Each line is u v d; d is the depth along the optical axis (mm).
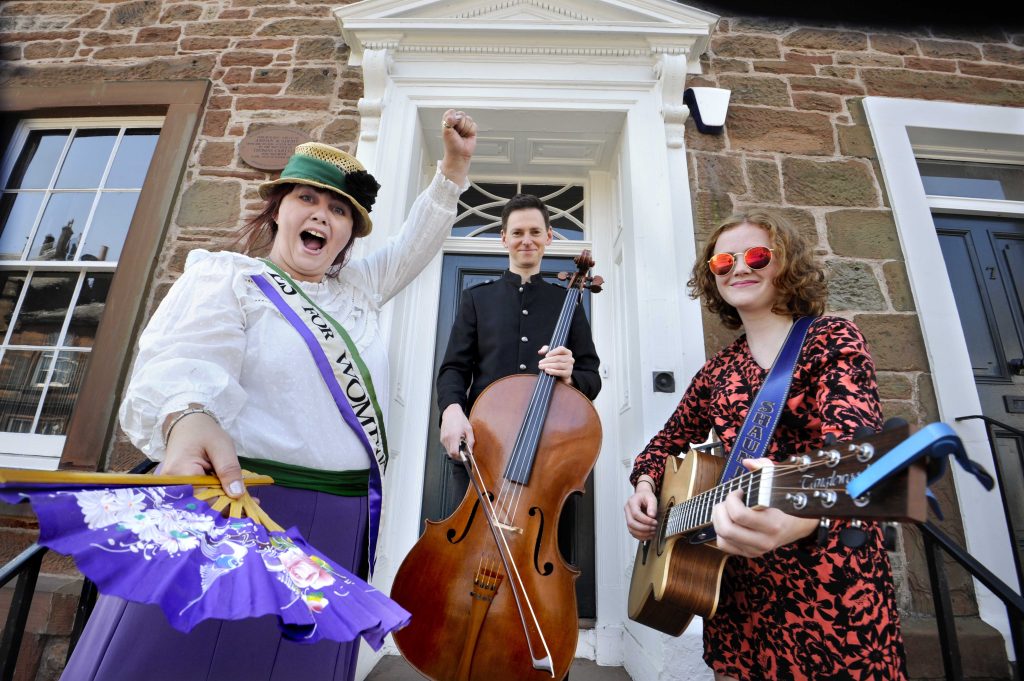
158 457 832
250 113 2934
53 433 2645
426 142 3035
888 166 2775
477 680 1248
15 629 1124
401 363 2605
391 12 2863
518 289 2021
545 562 1382
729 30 3082
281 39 3125
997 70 3094
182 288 975
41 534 565
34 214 3076
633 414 2424
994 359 2740
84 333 2828
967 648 2006
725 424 1259
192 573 610
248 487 913
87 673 750
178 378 831
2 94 3076
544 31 2791
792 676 996
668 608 1183
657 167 2654
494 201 3277
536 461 1506
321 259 1183
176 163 2820
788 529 857
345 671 959
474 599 1305
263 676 814
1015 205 2967
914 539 2211
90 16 3264
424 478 2721
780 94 2936
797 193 2723
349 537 1005
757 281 1256
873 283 2586
